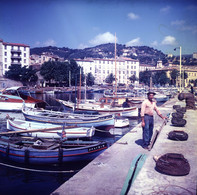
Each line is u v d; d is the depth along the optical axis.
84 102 31.75
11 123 17.38
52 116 20.28
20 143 12.52
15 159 11.40
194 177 3.55
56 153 10.92
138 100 37.69
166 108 17.52
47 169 10.98
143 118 5.74
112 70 126.19
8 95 31.72
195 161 4.31
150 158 4.49
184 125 8.62
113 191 3.46
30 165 11.17
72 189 3.51
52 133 15.77
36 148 11.51
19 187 9.01
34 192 8.59
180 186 3.21
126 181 3.44
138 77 130.12
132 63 129.75
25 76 79.44
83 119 18.64
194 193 2.98
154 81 109.06
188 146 5.45
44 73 81.88
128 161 4.83
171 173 3.58
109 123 19.41
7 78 78.25
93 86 103.31
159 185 3.25
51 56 109.69
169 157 3.93
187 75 70.62
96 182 3.78
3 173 10.45
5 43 86.06
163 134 7.00
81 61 118.62
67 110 27.14
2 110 31.78
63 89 77.94
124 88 85.50
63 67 85.69
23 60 90.44
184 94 14.88
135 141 6.62
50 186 9.20
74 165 11.30
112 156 5.19
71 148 11.00
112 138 17.52
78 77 90.75
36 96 62.34
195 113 12.61
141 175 3.62
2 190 8.70
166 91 66.94
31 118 19.84
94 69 122.00
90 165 4.59
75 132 15.41
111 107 27.19
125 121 21.75
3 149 11.82
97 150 11.71
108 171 4.27
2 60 86.31
